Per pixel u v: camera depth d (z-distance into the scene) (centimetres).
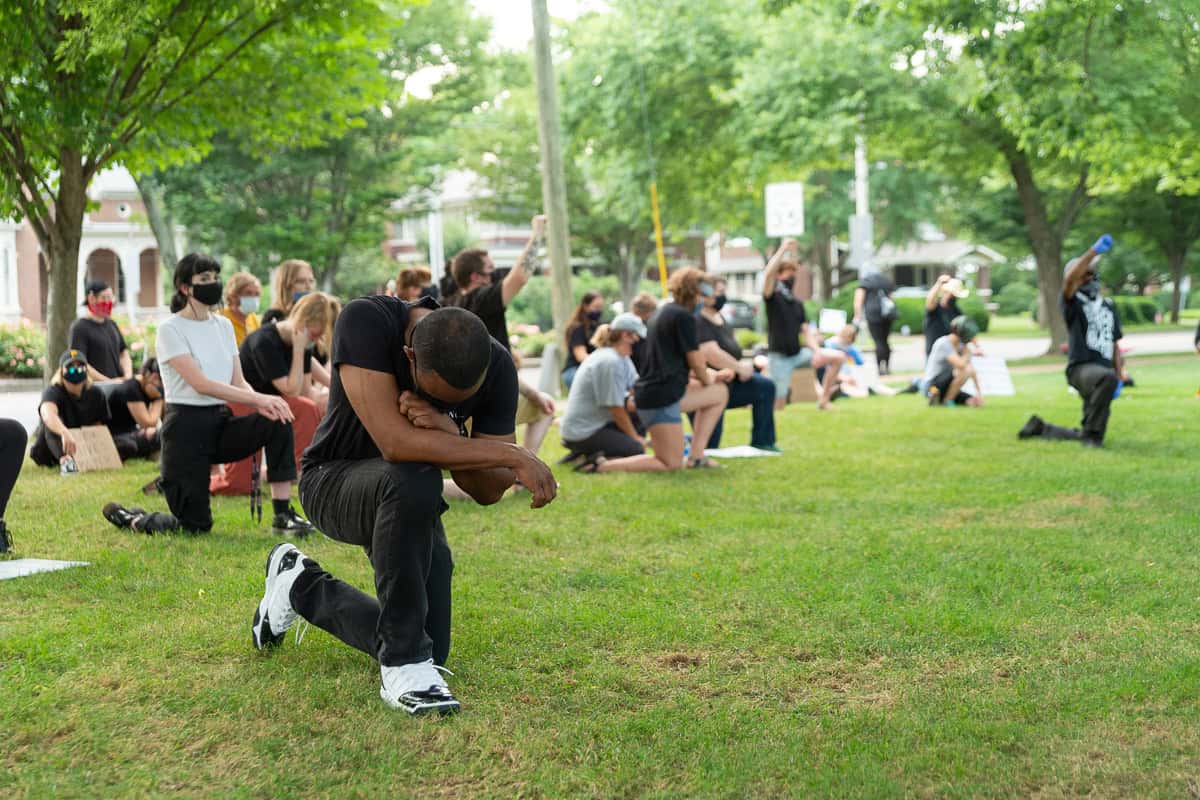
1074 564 580
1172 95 2008
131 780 320
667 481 878
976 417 1341
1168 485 816
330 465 398
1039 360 2523
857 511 746
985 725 360
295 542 648
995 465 939
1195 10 1416
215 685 400
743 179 2912
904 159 2723
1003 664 429
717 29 2723
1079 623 478
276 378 765
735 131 2662
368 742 349
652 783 322
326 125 1311
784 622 485
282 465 671
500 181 4434
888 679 413
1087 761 332
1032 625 476
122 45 948
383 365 368
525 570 583
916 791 313
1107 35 1484
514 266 769
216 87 1152
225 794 312
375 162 2906
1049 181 2898
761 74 2470
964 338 1491
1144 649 439
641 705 388
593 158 3023
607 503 782
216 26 1081
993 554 607
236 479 809
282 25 1093
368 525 382
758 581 554
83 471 936
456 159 3253
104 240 4212
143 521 663
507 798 313
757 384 1055
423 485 371
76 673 413
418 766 333
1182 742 344
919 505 762
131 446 1005
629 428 948
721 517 728
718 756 338
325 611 407
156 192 2923
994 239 4369
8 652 434
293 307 828
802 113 2397
